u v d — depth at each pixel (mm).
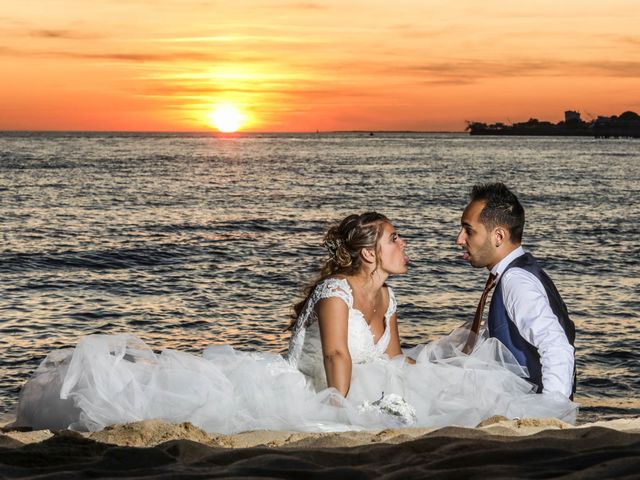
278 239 26125
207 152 128250
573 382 4703
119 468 2686
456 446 2766
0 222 29422
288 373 4625
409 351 5289
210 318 14398
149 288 17203
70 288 16969
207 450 2982
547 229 29234
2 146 142000
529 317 4578
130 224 29672
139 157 101250
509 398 4449
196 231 27969
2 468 2605
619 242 25797
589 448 2785
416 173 67938
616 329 13359
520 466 2412
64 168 70375
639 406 8984
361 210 36094
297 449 2881
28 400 4457
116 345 4641
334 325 4621
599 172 70812
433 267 20297
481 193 4781
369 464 2703
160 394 4289
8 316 14070
